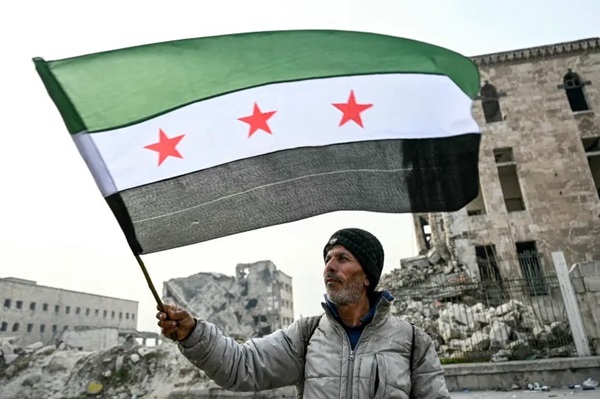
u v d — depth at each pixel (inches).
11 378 446.0
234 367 76.7
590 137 842.8
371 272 82.2
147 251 77.9
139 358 422.0
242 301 1817.2
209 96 87.3
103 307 2378.2
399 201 90.7
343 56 93.3
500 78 892.0
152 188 80.0
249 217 87.0
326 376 74.5
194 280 1764.3
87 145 75.9
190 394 355.6
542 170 823.7
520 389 295.9
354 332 80.5
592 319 325.1
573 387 290.4
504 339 369.4
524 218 792.9
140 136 80.5
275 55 90.9
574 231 779.4
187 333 74.2
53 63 75.2
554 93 869.8
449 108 93.4
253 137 88.0
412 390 76.8
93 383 411.8
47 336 1993.1
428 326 476.4
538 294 510.6
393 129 91.7
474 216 798.5
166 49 84.4
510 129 853.8
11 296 1883.6
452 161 90.9
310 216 90.5
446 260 786.8
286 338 84.8
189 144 84.1
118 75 79.9
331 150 90.3
